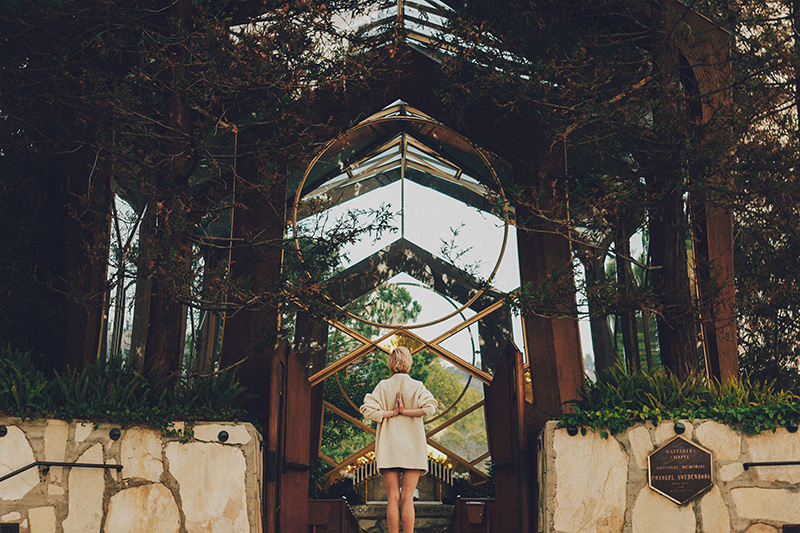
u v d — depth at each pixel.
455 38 7.84
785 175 6.98
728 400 6.55
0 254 7.77
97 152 7.33
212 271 6.82
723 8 7.68
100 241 6.71
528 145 9.12
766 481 6.13
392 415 6.40
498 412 7.69
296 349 10.33
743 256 8.85
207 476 6.05
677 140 6.94
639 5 7.58
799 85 7.71
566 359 8.50
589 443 6.33
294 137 7.50
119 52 7.45
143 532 5.82
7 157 7.94
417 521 11.02
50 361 7.84
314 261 7.52
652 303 7.06
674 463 6.21
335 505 8.12
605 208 7.32
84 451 5.84
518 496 6.72
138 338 8.59
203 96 6.71
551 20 8.41
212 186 8.21
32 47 7.52
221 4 8.00
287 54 6.86
